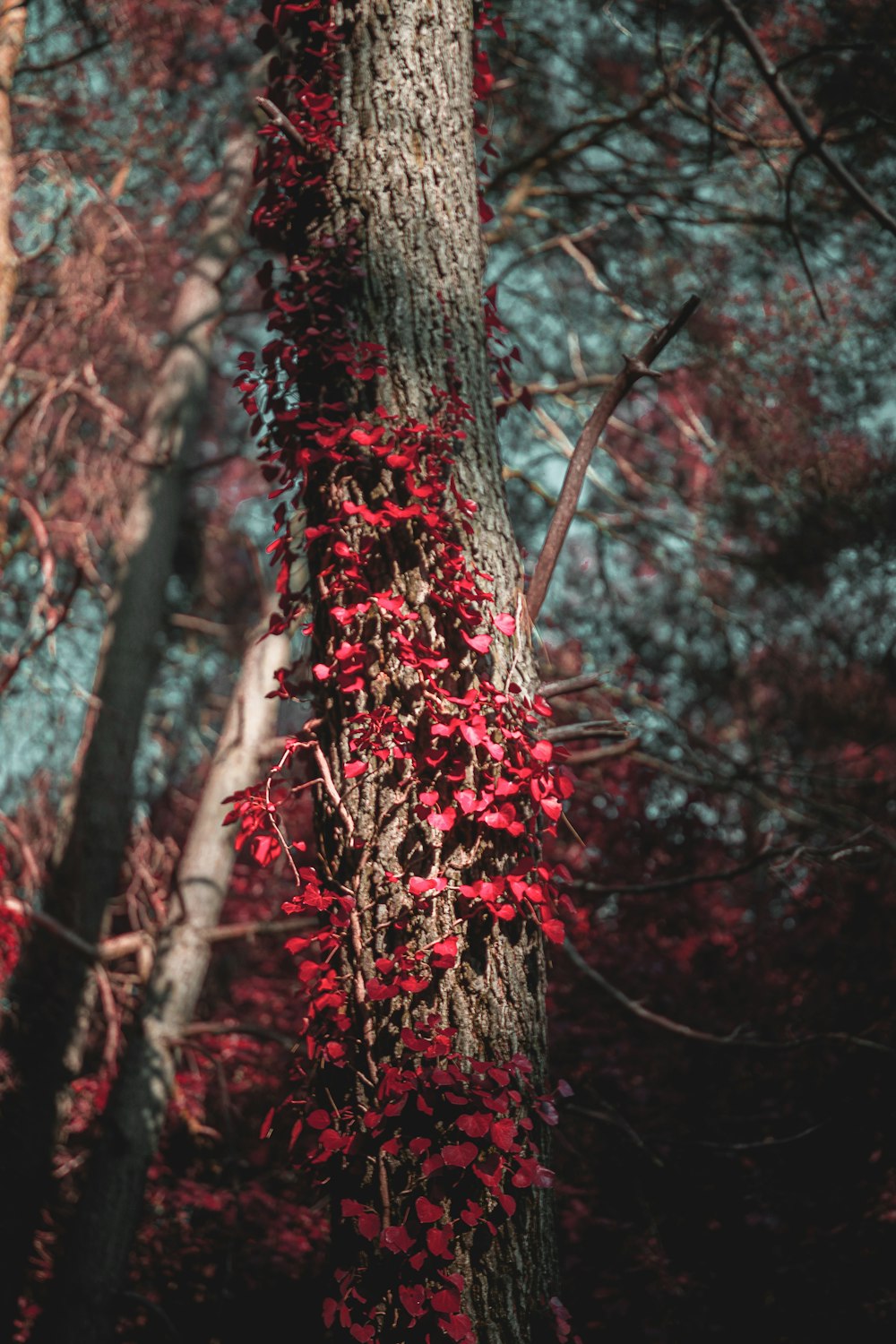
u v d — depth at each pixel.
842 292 8.02
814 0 6.52
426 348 2.91
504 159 10.02
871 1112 6.44
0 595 7.93
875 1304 5.83
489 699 2.63
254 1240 7.50
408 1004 2.51
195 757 13.78
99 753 9.23
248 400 3.05
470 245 3.10
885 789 8.44
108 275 7.91
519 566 2.94
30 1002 8.39
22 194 8.12
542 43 9.19
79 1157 8.71
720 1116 6.67
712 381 8.50
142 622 9.75
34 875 7.12
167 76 8.75
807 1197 6.27
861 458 8.09
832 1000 6.79
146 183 10.11
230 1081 8.66
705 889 7.64
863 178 7.04
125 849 9.23
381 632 2.69
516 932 2.63
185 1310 7.92
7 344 7.81
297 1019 8.59
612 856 7.63
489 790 2.57
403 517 2.68
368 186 3.02
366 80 3.10
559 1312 2.41
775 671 10.81
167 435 10.24
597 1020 7.11
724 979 7.26
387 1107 2.37
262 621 8.57
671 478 10.56
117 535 9.95
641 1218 6.66
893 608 9.67
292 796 2.71
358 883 2.59
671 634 11.66
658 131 8.92
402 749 2.61
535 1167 2.41
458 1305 2.29
